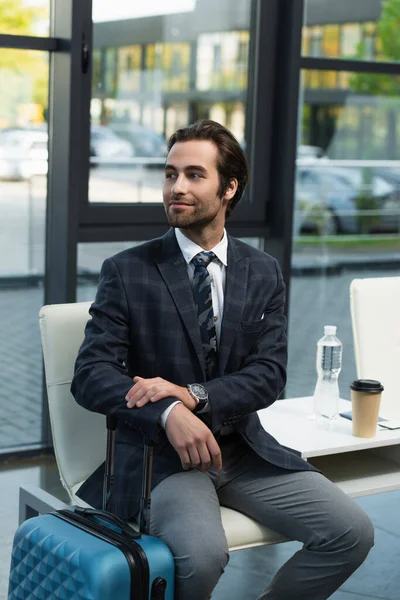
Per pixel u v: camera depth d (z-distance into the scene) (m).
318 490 2.76
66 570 2.43
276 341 2.94
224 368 2.84
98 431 3.05
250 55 5.13
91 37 4.64
